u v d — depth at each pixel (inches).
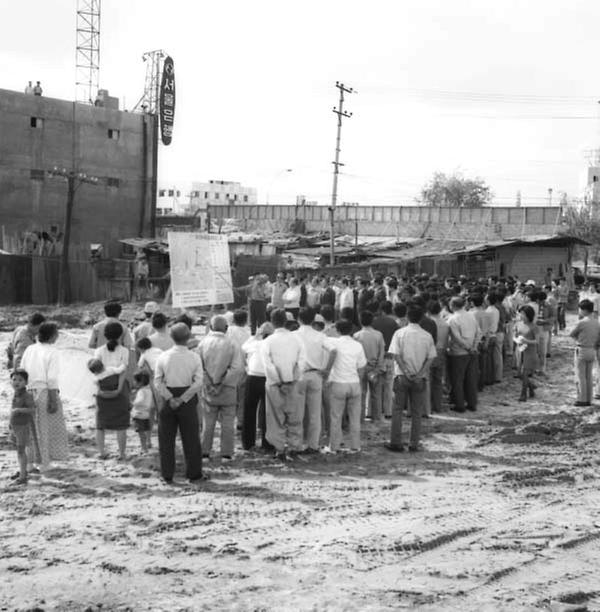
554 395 599.5
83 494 328.5
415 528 281.1
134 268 1396.4
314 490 337.1
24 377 345.1
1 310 1145.4
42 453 358.3
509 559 248.4
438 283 805.9
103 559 249.3
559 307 1036.5
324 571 237.3
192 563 245.4
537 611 207.2
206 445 389.4
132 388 427.2
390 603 211.8
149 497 324.5
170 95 1839.3
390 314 521.3
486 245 1603.1
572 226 2491.4
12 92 1585.9
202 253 736.3
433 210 2341.3
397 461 394.6
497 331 636.7
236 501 318.7
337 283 923.4
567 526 285.1
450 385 547.5
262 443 418.0
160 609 209.9
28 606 212.7
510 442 442.6
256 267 1386.6
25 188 1609.3
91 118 1713.8
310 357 402.9
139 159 1806.1
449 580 229.5
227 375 382.3
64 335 661.9
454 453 414.0
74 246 1610.5
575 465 389.4
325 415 459.8
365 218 2461.9
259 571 238.1
